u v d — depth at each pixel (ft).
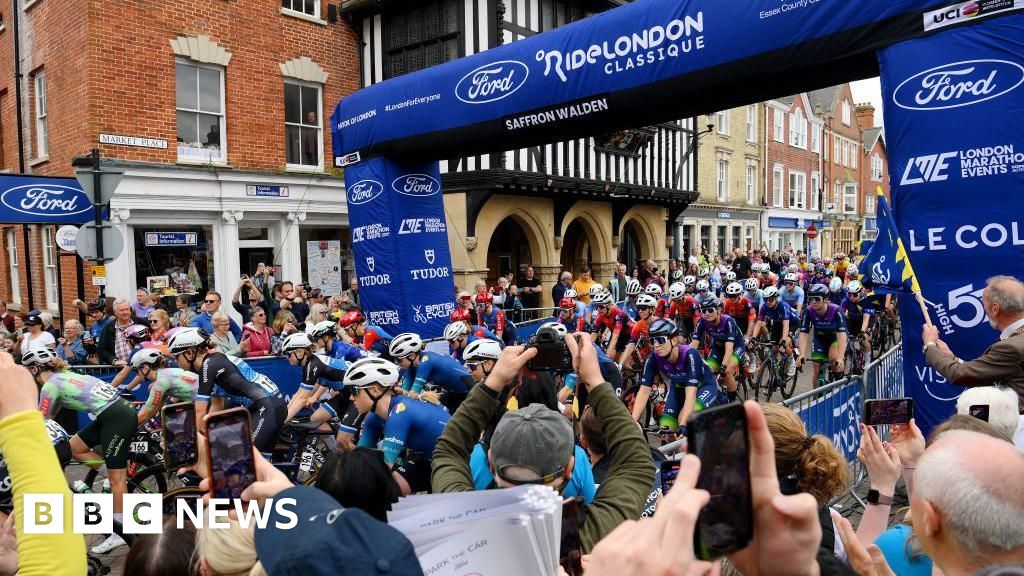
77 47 33.01
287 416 18.13
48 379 15.29
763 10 18.37
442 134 27.07
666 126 61.57
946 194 15.02
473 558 4.34
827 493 7.14
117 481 15.16
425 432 12.82
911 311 15.57
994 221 14.38
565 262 62.95
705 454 3.41
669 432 19.93
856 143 129.18
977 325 14.60
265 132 39.91
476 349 16.79
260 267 32.76
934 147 15.17
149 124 34.58
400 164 30.32
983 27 14.65
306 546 3.75
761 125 91.04
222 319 25.68
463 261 45.96
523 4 44.98
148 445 17.81
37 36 36.04
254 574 4.36
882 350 41.81
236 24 38.24
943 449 4.90
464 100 25.99
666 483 7.35
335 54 44.39
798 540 3.64
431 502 4.97
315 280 43.65
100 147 32.89
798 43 17.79
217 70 37.81
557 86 22.93
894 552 6.57
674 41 20.06
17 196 28.45
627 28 21.09
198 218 37.11
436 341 27.76
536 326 38.17
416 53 44.37
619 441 6.85
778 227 97.86
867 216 135.23
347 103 31.30
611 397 7.06
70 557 4.72
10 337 29.78
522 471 6.09
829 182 116.16
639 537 3.13
